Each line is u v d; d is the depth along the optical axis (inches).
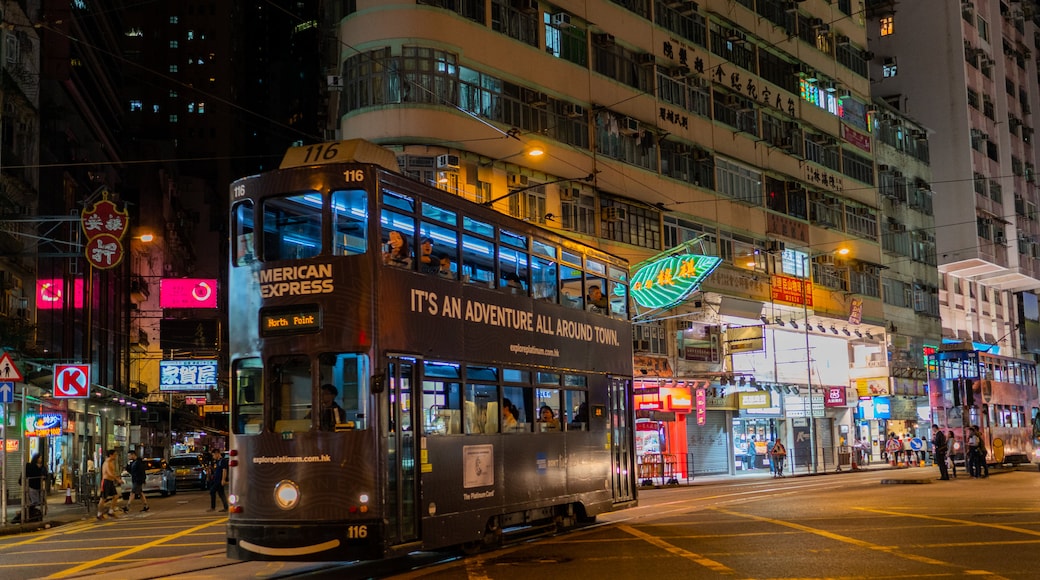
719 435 1672.0
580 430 709.3
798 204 1967.3
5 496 890.1
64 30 1706.4
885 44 2672.2
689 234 1656.0
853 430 2076.8
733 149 1793.8
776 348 1851.6
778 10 1979.6
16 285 1391.5
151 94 4500.5
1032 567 481.4
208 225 3801.7
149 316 2541.8
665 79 1652.3
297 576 529.7
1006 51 2960.1
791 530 667.4
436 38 1252.5
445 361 542.9
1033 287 2992.1
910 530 651.5
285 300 496.7
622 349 802.2
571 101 1439.5
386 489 482.0
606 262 786.8
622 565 515.5
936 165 2583.7
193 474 1705.2
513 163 1330.0
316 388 487.2
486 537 583.2
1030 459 1656.0
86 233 1036.5
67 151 1752.0
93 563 617.0
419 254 530.0
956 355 1480.1
